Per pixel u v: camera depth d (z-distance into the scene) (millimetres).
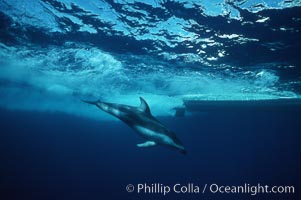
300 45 13930
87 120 50969
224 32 13086
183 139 77688
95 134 73188
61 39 15367
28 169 80062
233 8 11148
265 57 15719
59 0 11414
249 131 59938
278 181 52188
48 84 26469
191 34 13508
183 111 31594
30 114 47562
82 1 11336
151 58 17047
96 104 4848
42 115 48188
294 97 25953
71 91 28188
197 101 28438
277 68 17531
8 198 38312
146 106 5090
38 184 55406
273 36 13141
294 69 17578
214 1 10719
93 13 12250
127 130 63281
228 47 14641
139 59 17469
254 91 23875
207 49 15086
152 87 24250
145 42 14734
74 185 59688
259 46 14320
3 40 16547
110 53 16875
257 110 30672
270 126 50781
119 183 60625
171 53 16000
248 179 75938
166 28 13086
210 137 72688
